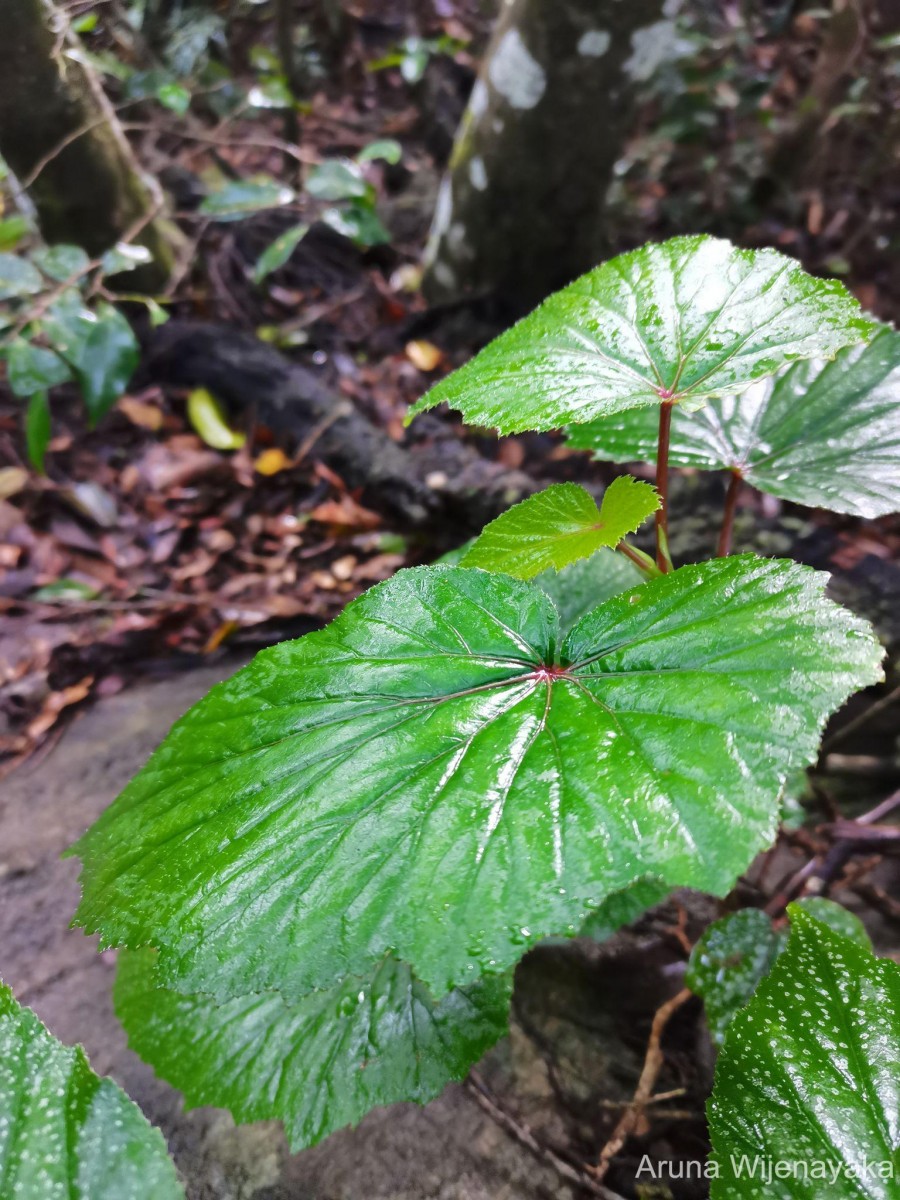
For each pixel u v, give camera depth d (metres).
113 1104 0.18
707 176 0.82
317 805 0.19
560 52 0.56
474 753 0.19
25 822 0.45
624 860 0.16
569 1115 0.33
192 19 0.73
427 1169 0.32
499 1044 0.35
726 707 0.18
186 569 0.57
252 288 0.72
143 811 0.20
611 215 0.78
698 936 0.37
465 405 0.22
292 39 0.76
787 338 0.20
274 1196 0.31
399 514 0.61
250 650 0.55
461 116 0.90
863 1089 0.21
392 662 0.21
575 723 0.19
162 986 0.17
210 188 0.74
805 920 0.22
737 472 0.28
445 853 0.17
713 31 0.85
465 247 0.71
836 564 0.53
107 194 0.57
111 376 0.51
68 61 0.51
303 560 0.59
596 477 0.62
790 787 0.33
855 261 0.79
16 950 0.40
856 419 0.28
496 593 0.22
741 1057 0.22
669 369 0.21
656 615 0.20
